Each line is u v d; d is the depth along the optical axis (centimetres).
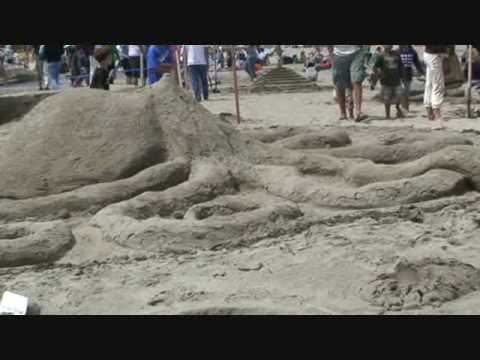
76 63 1947
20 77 2309
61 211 993
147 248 845
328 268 725
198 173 1034
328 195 997
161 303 676
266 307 638
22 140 1066
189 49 1706
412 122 1482
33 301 655
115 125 1059
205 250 836
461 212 916
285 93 2153
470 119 1488
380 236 829
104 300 694
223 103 1931
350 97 1548
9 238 885
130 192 1016
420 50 2127
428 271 674
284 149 1105
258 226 881
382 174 1034
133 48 1905
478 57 1794
